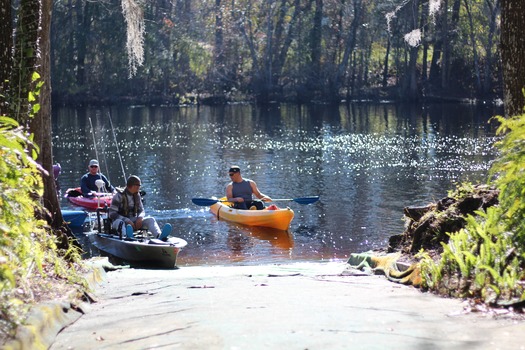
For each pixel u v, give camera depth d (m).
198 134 34.00
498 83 57.59
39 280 5.28
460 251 5.53
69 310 4.86
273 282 6.23
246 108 53.94
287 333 3.88
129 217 12.27
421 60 65.06
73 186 20.12
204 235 13.91
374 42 62.03
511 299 4.63
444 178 19.91
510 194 5.33
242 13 60.81
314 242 13.06
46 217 9.72
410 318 4.31
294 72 61.06
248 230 14.22
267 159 24.81
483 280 5.06
